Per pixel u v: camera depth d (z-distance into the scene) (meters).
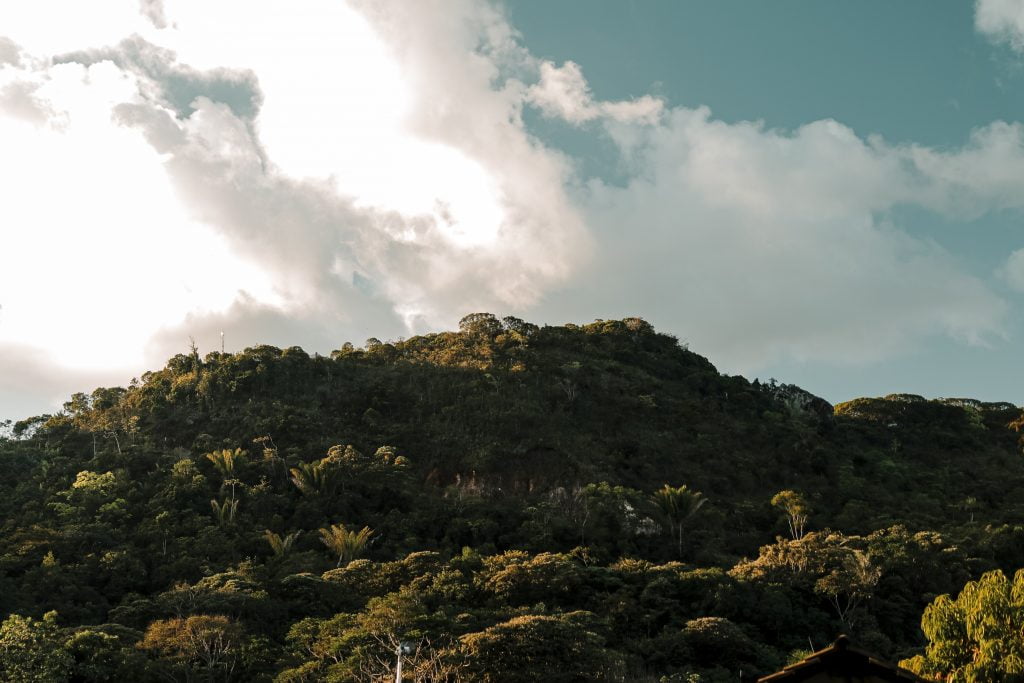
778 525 105.12
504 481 108.50
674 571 80.00
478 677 55.47
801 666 16.27
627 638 71.25
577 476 108.75
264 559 89.81
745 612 75.44
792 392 158.62
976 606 33.91
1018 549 93.69
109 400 134.25
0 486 103.12
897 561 82.62
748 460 124.25
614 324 168.62
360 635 60.12
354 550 88.31
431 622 62.72
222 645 63.19
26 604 73.06
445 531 96.75
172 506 97.12
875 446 147.25
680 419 133.88
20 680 53.88
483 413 122.94
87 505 96.94
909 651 69.50
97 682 58.31
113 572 81.81
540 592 75.00
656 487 113.31
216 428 121.31
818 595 78.88
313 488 102.12
